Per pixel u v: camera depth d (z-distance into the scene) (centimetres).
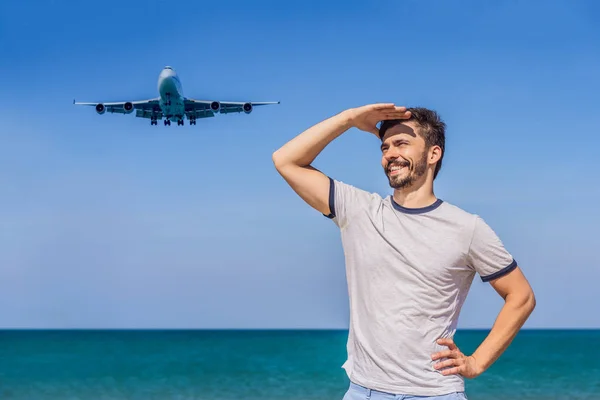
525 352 4441
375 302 283
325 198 305
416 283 278
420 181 295
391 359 276
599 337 9062
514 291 286
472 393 2036
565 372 2714
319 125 310
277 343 6225
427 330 277
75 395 2014
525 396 1959
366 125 309
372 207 296
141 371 2823
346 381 2448
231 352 4541
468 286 293
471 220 282
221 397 2000
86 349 4972
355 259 294
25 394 2031
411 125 295
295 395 2055
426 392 272
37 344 5978
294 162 312
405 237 284
